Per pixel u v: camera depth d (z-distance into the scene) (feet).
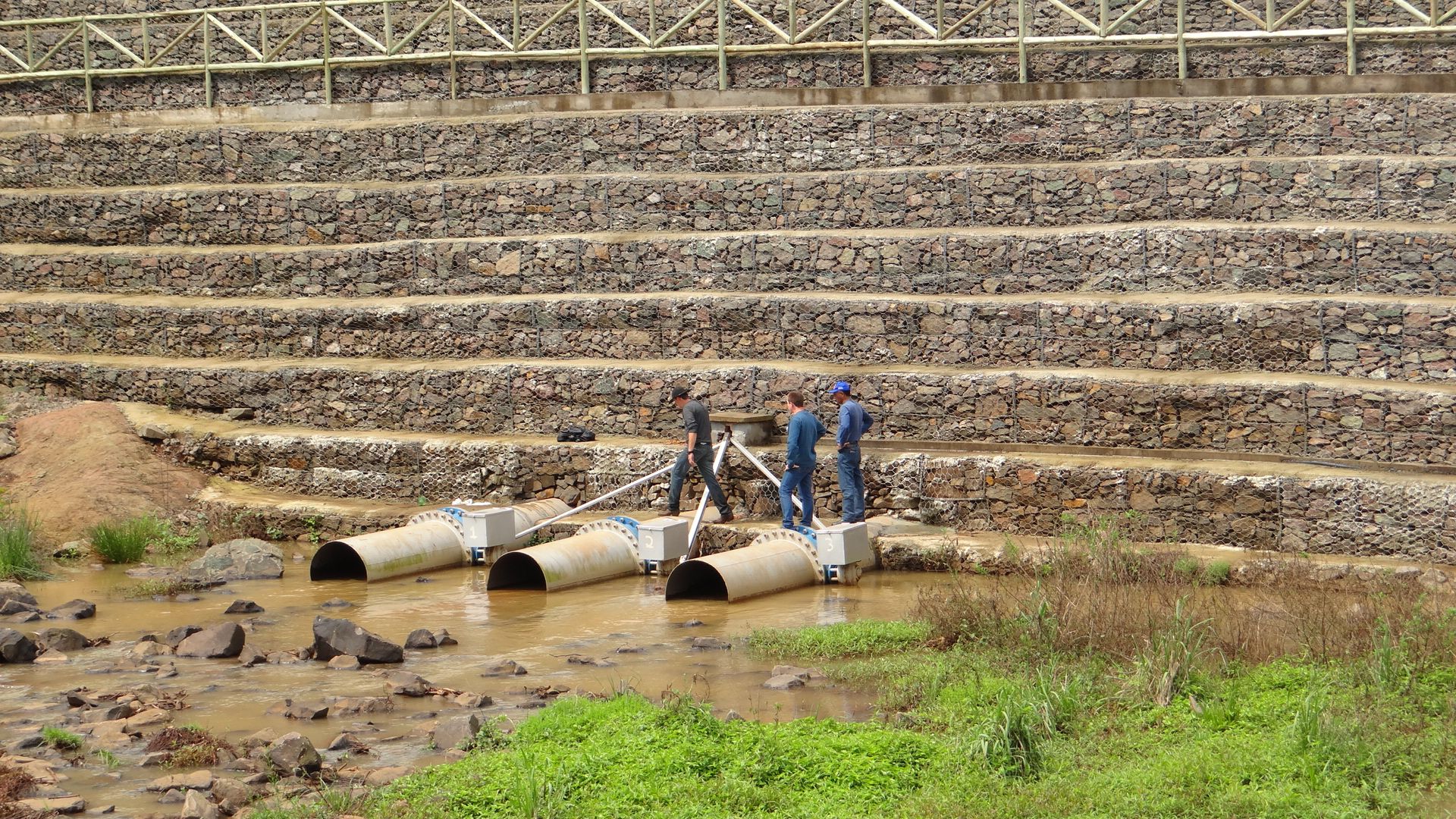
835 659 36.37
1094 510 48.83
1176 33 61.52
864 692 33.06
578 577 47.55
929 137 61.87
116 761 28.76
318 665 37.29
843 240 59.06
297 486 59.36
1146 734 27.68
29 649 37.83
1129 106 59.36
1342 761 25.41
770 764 26.50
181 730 29.96
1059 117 60.23
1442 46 57.77
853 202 61.05
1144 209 57.31
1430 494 44.06
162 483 58.34
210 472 60.44
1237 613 35.19
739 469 53.42
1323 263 52.70
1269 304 50.88
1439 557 43.83
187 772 27.91
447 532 51.62
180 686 35.19
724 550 50.62
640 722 29.25
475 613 43.68
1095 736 27.81
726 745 27.86
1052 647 33.27
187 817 24.99
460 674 36.17
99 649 39.29
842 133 62.85
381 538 49.93
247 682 35.50
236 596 46.93
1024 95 61.57
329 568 51.13
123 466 58.18
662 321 59.41
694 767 26.68
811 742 27.76
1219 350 51.57
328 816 24.82
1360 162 54.60
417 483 57.88
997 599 37.01
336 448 58.80
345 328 63.00
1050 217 58.44
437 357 61.98
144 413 62.49
